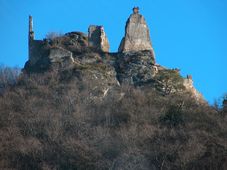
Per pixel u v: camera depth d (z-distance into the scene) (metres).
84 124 196.25
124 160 182.00
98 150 185.50
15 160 184.12
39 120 197.12
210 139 189.12
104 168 180.50
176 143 187.12
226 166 180.25
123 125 196.25
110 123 198.38
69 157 183.88
